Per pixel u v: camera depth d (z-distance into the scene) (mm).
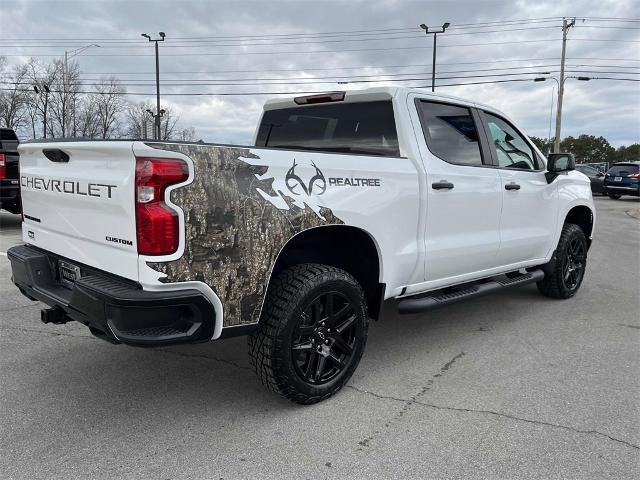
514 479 2631
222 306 2826
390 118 3986
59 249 3359
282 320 3082
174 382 3736
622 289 6695
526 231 5121
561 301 6062
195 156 2693
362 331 3561
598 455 2842
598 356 4309
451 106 4379
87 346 4402
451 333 4887
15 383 3676
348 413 3297
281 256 3533
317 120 4516
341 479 2623
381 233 3607
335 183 3332
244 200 2865
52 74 46375
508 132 5027
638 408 3383
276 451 2861
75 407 3340
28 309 5387
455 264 4305
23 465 2697
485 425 3152
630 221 16109
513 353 4371
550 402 3461
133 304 2580
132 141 2621
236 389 3635
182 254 2662
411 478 2635
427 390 3639
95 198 2875
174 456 2803
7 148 10945
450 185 4109
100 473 2643
